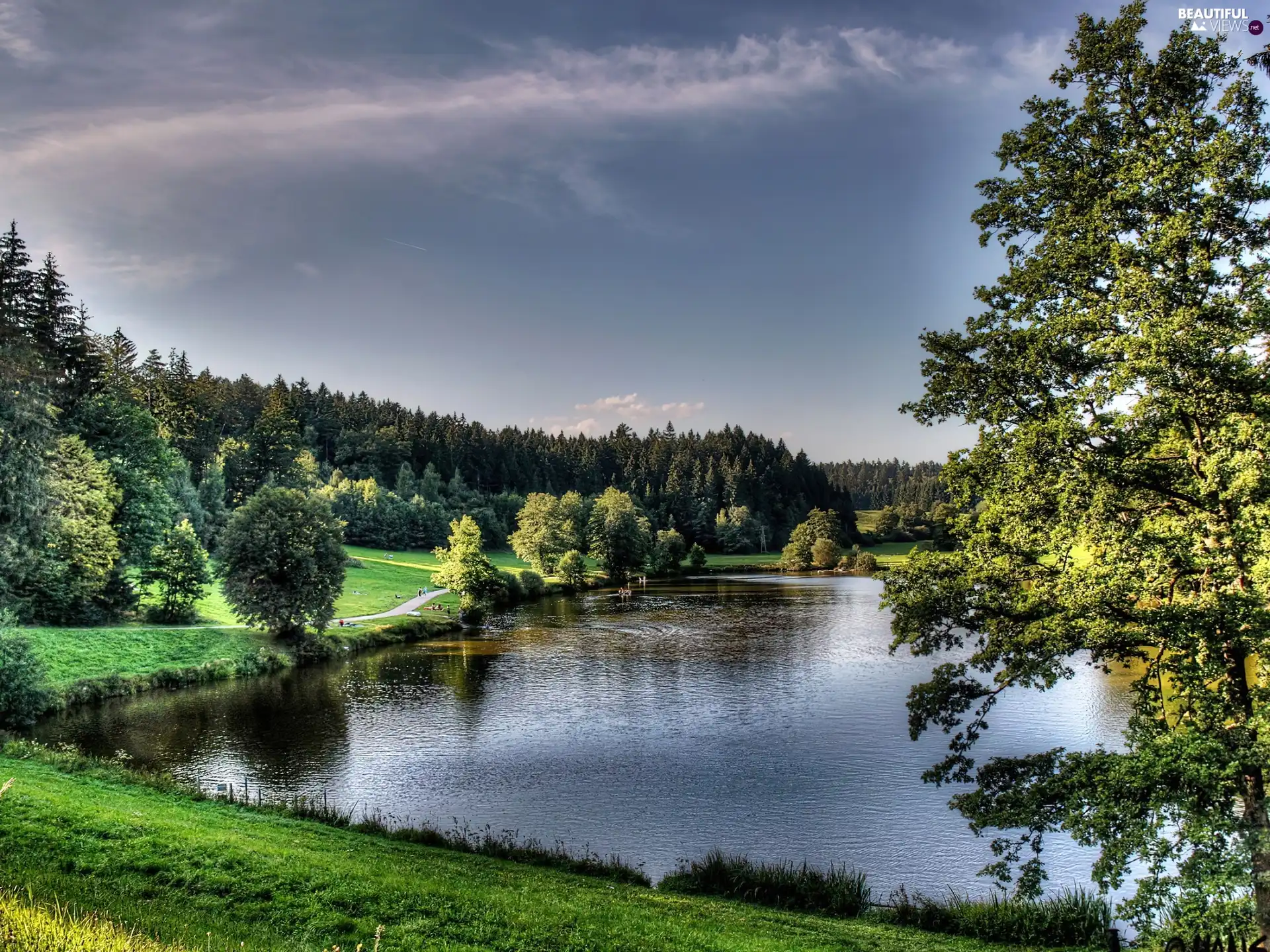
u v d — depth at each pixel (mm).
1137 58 16359
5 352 43969
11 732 34531
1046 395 16672
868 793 28562
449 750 33844
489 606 85125
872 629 66438
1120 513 16391
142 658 47188
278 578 55656
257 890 14984
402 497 141375
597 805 27625
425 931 14148
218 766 31453
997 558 17594
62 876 14055
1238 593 14117
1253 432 14008
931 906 18797
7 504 42656
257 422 113688
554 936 14523
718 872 20531
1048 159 17297
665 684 46281
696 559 146500
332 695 43938
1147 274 14703
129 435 64688
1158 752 13555
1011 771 17125
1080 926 17641
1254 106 15008
